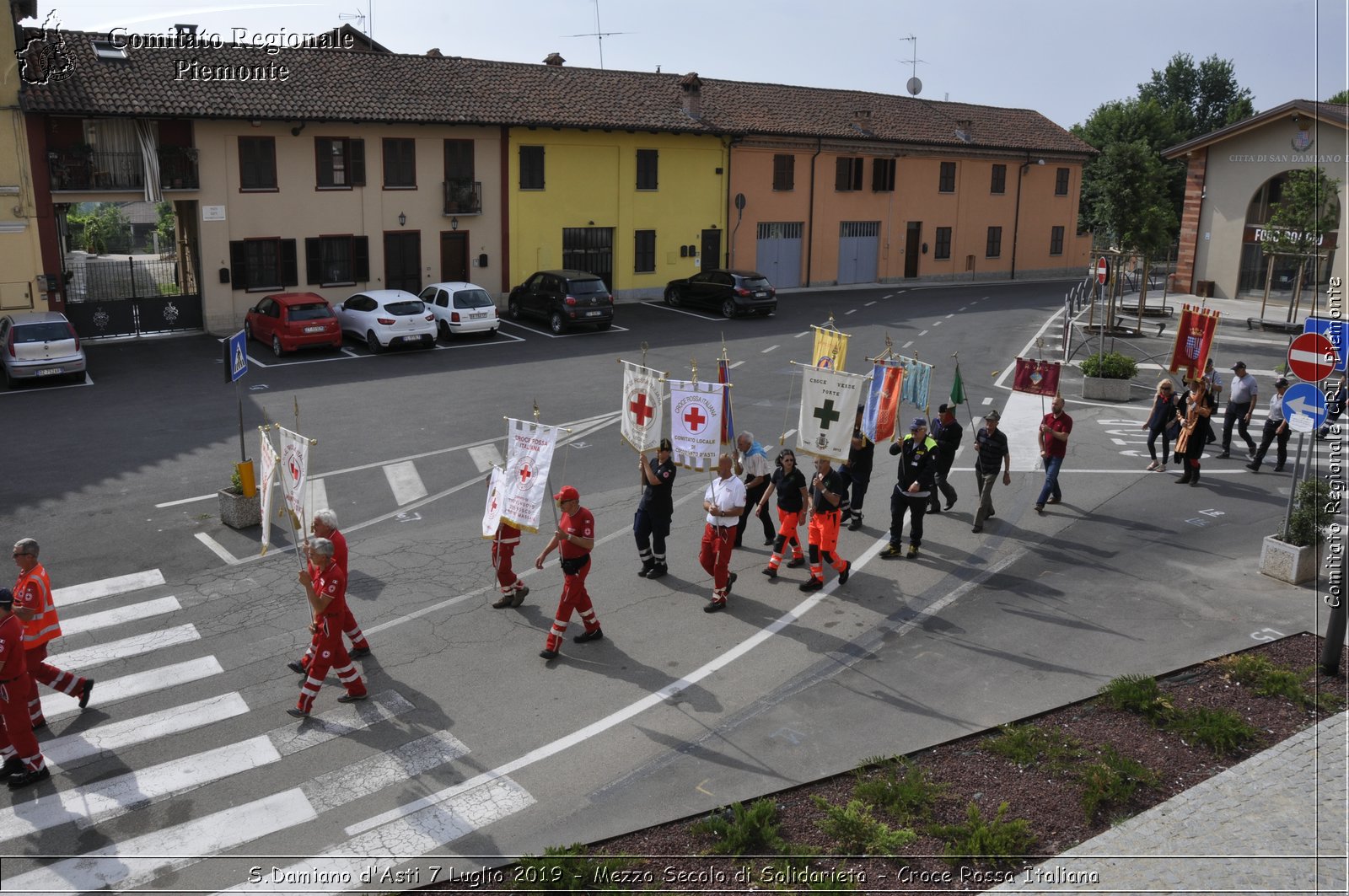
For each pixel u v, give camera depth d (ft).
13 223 86.17
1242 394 60.08
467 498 53.83
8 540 46.78
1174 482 56.34
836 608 39.47
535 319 110.22
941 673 33.83
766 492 45.57
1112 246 118.42
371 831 25.84
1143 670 33.68
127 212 210.59
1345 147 117.60
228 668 34.83
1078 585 41.32
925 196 156.56
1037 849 24.18
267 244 100.07
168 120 92.79
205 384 79.15
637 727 30.66
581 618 37.29
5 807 27.12
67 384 78.79
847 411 39.65
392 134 105.29
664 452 41.34
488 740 30.09
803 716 31.12
